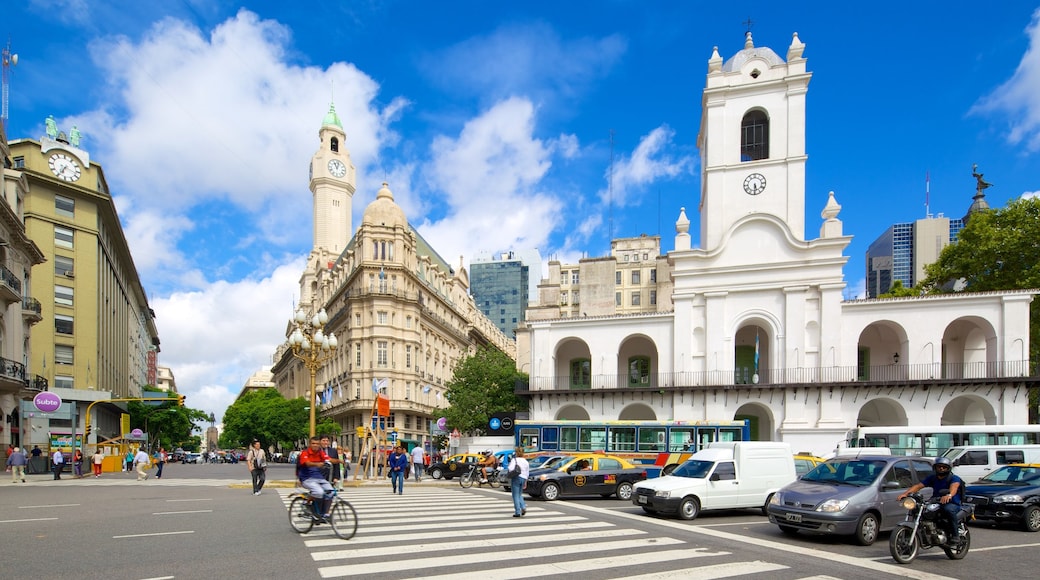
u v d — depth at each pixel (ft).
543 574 29.94
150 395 135.85
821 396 115.65
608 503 67.87
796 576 30.89
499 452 105.70
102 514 51.93
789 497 43.62
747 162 129.29
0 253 119.03
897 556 35.01
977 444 87.20
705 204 136.56
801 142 126.11
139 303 293.64
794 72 127.85
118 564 31.22
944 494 37.06
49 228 161.99
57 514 51.96
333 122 361.30
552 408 133.39
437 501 66.13
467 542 38.42
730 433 94.48
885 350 126.00
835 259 118.32
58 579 28.09
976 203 171.42
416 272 232.73
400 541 38.50
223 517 49.96
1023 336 107.65
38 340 156.97
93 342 169.78
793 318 120.16
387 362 206.59
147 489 83.05
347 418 225.97
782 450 59.00
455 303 279.90
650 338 131.13
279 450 311.06
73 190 166.71
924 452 89.15
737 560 34.37
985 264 128.47
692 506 53.21
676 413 123.85
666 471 79.82
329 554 34.06
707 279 126.93
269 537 39.63
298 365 316.40
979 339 124.06
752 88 130.31
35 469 126.93
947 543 36.60
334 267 264.31
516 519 50.29
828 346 116.78
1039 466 54.24
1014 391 106.32
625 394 128.57
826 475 46.65
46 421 150.20
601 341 134.00
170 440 274.77
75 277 167.02
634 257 288.92
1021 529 50.11
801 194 124.77
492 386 172.04
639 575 30.19
